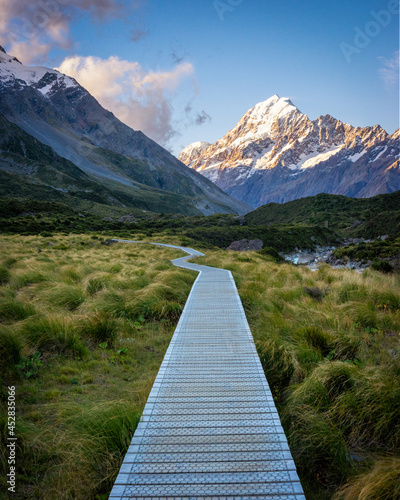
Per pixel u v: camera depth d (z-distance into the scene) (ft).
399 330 23.58
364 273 43.11
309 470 10.62
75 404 13.10
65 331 18.60
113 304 24.95
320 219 347.77
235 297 29.94
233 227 234.38
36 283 31.22
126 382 15.93
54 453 10.43
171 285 33.14
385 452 11.46
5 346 15.51
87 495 9.34
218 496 8.30
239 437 10.52
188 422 11.30
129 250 90.33
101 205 476.13
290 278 39.37
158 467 9.27
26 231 150.82
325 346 19.36
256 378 14.43
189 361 16.25
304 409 12.55
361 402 12.78
